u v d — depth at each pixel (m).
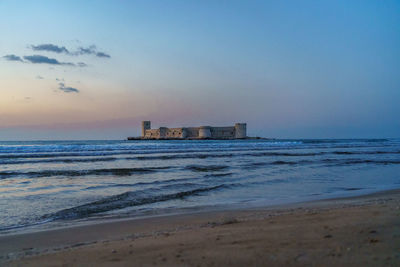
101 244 4.80
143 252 3.96
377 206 6.54
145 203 10.04
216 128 159.12
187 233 5.09
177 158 29.12
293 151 41.81
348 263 3.03
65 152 35.72
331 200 9.88
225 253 3.63
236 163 24.17
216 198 10.87
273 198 10.75
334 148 52.34
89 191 12.23
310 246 3.66
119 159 27.64
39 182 14.48
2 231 6.78
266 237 4.27
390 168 20.75
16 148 37.97
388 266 2.89
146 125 181.75
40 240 5.88
